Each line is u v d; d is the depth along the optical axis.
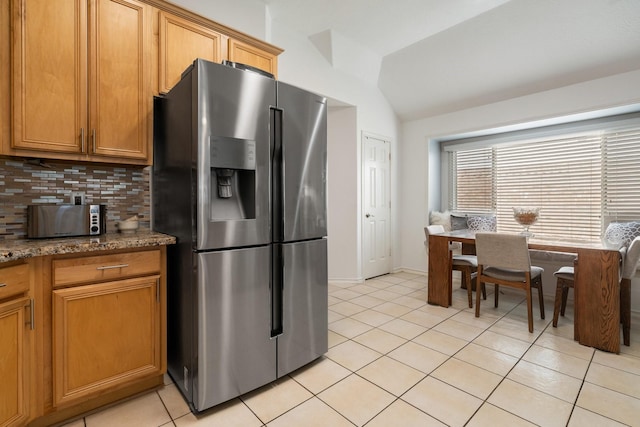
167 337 1.90
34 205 1.63
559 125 3.65
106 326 1.53
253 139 1.71
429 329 2.61
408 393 1.73
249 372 1.71
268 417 1.54
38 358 1.38
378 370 1.97
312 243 2.00
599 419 1.51
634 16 2.54
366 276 4.25
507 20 2.93
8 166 1.70
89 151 1.69
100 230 1.81
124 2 1.79
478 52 3.33
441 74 3.77
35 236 1.61
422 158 4.56
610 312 2.20
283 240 1.85
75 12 1.64
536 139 3.85
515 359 2.10
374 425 1.48
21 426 1.32
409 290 3.75
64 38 1.61
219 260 1.59
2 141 1.47
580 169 3.52
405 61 3.80
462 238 3.03
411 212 4.70
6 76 1.48
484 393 1.72
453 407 1.61
